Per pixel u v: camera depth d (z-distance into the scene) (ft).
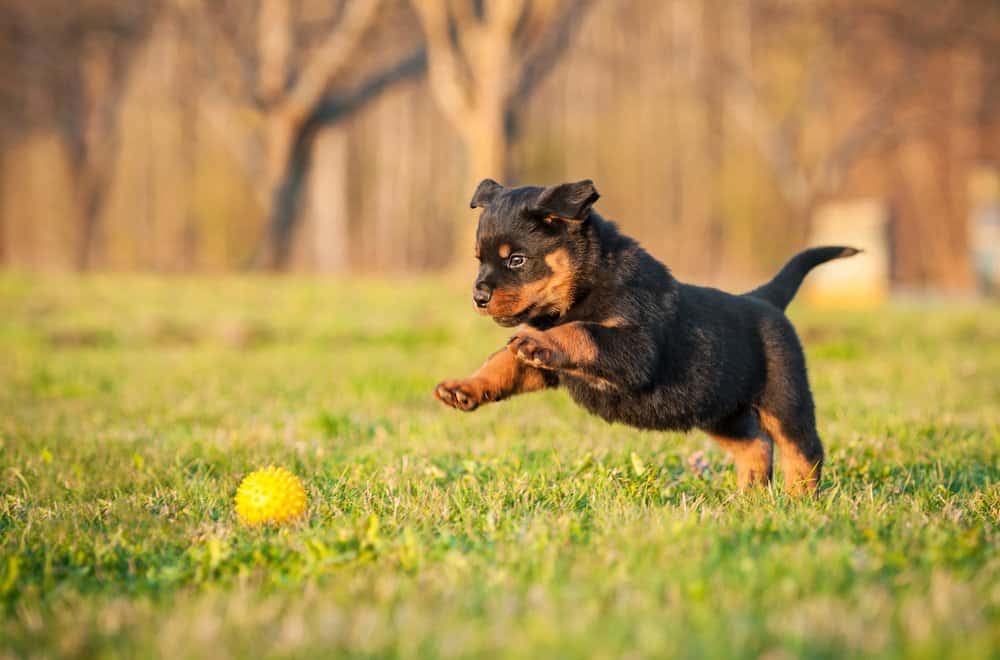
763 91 106.22
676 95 122.62
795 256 19.40
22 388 31.37
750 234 133.59
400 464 18.57
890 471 18.35
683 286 16.96
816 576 10.68
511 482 16.65
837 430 22.34
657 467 18.13
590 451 19.60
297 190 89.76
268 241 89.30
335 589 10.94
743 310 17.07
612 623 9.29
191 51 107.34
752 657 8.58
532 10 73.61
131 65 110.93
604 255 15.69
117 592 11.65
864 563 11.18
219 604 10.59
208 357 38.75
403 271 134.62
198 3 90.63
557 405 26.40
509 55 73.46
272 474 14.92
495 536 12.98
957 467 19.04
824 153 100.83
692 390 16.02
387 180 134.41
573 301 15.72
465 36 74.84
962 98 100.89
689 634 8.99
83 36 104.58
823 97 102.94
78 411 26.66
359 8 82.79
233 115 102.06
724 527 12.91
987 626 9.16
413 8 88.28
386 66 94.43
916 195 121.19
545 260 15.55
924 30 93.45
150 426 24.00
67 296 59.72
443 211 135.13
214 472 18.72
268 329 46.06
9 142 123.24
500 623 9.35
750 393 16.80
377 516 14.19
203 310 53.57
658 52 114.93
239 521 14.64
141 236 134.51
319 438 21.85
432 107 134.41
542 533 12.55
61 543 13.46
